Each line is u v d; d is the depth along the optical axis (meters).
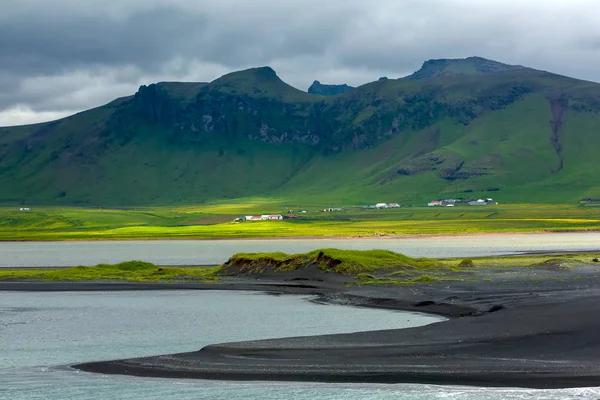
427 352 47.09
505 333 51.44
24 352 51.06
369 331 55.09
